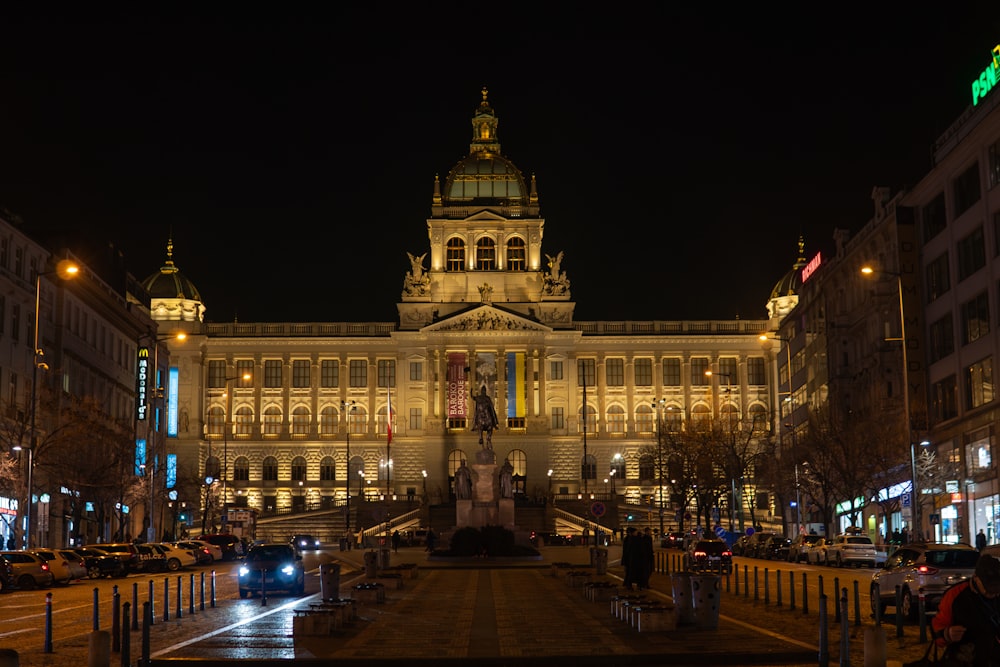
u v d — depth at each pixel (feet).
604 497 529.45
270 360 586.45
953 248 272.92
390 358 586.04
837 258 377.71
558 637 109.09
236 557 324.39
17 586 192.13
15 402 295.89
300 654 97.30
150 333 384.27
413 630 116.88
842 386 367.04
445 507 501.97
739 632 111.96
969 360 265.75
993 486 251.39
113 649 101.30
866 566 244.63
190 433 567.59
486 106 627.46
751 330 593.42
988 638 51.21
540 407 572.92
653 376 588.09
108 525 366.63
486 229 598.34
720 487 449.48
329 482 575.79
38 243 316.60
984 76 260.21
